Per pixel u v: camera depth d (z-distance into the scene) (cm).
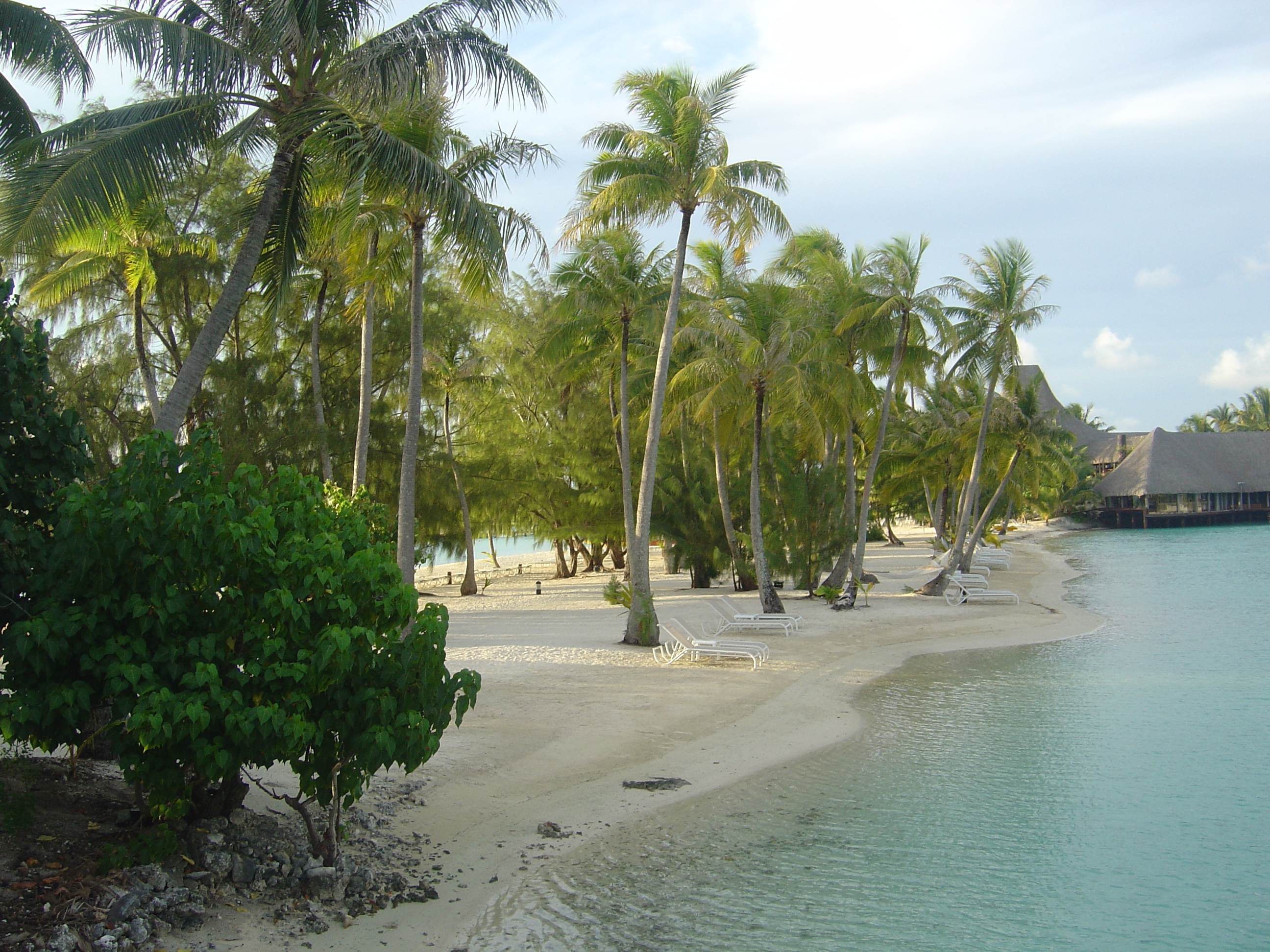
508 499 3594
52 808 700
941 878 757
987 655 1920
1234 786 1006
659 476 3234
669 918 674
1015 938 650
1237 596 2948
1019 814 917
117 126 978
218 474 674
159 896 596
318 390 2336
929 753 1151
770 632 2231
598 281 1994
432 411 3266
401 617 667
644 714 1339
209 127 1006
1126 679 1638
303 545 645
